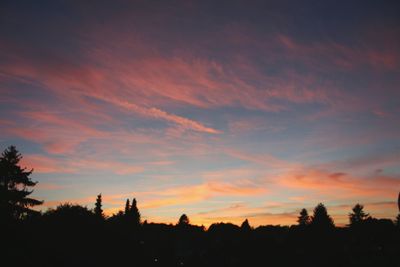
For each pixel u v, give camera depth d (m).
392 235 50.97
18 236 27.81
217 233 98.50
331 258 54.69
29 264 24.89
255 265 61.72
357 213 71.12
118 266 32.72
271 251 66.25
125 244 37.00
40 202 38.97
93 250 31.95
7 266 23.52
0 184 38.09
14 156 39.81
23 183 39.38
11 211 35.38
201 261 66.06
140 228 70.12
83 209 37.06
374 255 51.34
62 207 35.94
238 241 74.38
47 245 28.70
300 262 59.06
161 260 47.50
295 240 68.94
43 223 32.16
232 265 63.88
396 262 45.25
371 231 57.91
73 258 29.14
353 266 50.56
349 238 63.50
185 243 90.25
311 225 68.12
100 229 35.41
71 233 32.28
